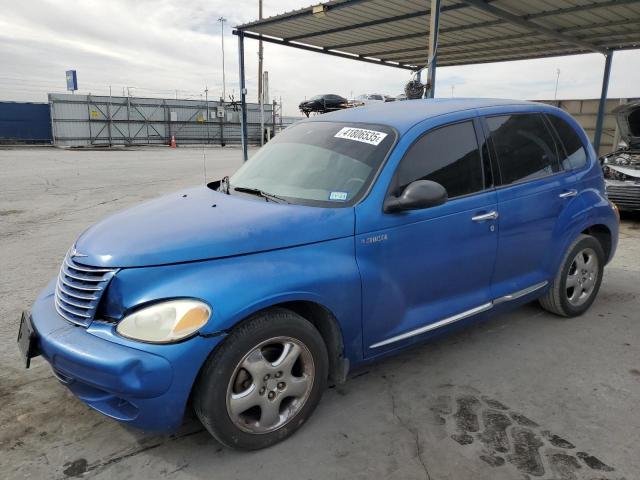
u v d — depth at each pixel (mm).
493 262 3662
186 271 2506
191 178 15594
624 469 2557
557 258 4160
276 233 2729
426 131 3346
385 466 2586
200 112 46000
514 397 3232
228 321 2426
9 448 2721
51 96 38219
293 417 2779
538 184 3930
